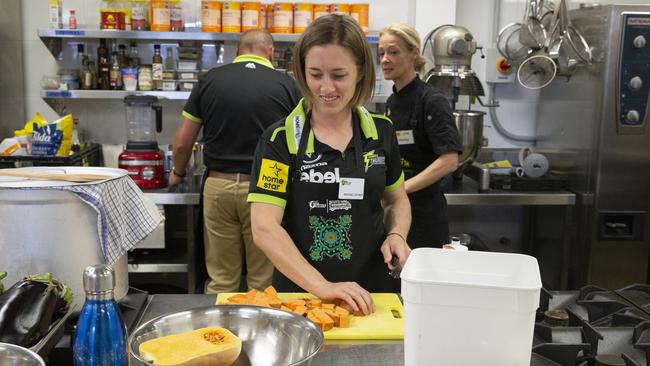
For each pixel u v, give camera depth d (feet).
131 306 5.20
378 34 12.00
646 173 10.94
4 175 5.08
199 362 3.76
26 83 12.44
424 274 4.00
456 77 10.88
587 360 4.56
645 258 11.19
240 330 4.37
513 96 13.28
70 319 4.79
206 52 12.55
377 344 4.69
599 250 11.12
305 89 5.53
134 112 12.43
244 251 11.14
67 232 4.74
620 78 10.64
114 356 3.35
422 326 3.62
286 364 4.18
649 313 5.34
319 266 5.81
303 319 4.24
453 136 8.94
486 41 13.12
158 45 11.84
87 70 11.80
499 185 11.48
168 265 10.82
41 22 12.27
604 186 10.96
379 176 5.85
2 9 11.64
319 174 5.65
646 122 10.78
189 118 10.08
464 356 3.63
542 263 12.71
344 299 5.16
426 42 11.53
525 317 3.52
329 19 5.22
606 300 5.64
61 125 10.40
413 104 9.18
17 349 3.44
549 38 10.99
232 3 11.33
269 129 5.69
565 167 11.96
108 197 4.94
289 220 5.79
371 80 5.57
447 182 11.58
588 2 12.58
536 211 13.00
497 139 13.44
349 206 5.73
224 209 9.96
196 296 5.61
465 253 3.98
